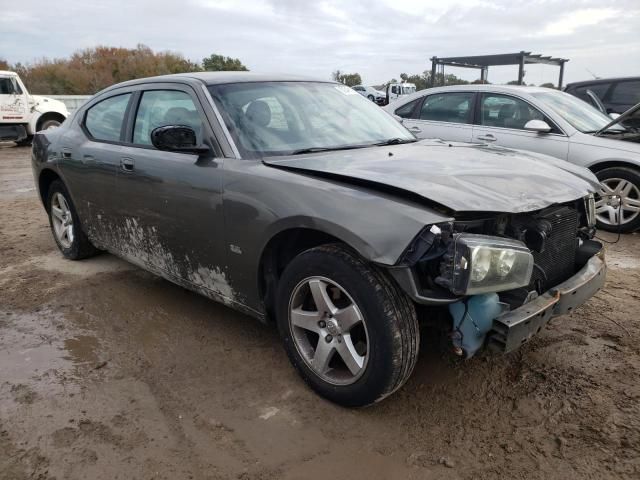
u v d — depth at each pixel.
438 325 2.63
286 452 2.45
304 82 3.88
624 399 2.75
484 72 15.89
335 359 2.84
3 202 7.98
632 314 3.73
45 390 2.96
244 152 3.09
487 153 3.39
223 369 3.14
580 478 2.25
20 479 2.30
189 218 3.27
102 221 4.28
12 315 3.95
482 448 2.44
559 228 2.88
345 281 2.48
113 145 4.03
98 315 3.91
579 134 6.11
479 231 2.53
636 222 5.73
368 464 2.37
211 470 2.35
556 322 3.62
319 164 2.86
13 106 14.44
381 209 2.38
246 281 3.04
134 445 2.50
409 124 7.50
